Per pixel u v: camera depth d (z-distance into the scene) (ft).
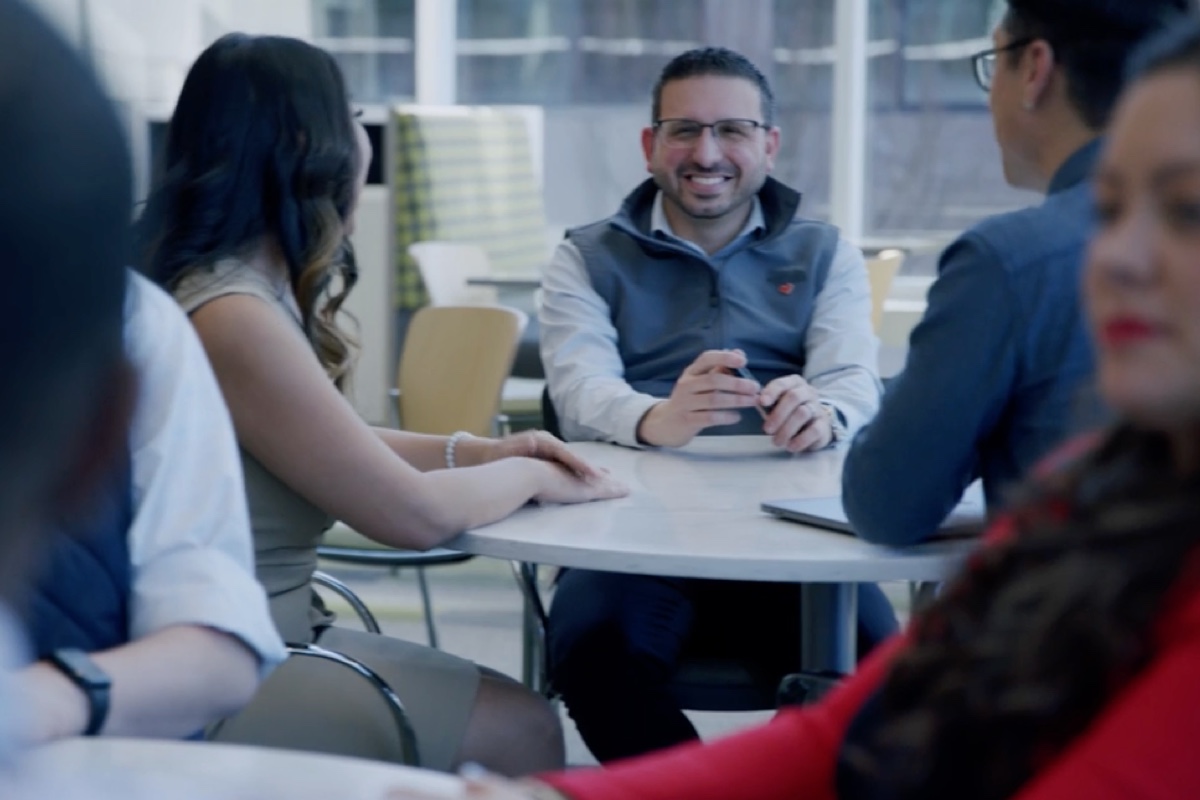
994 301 5.50
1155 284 2.53
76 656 4.12
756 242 9.89
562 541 6.00
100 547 4.40
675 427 8.45
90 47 1.31
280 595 6.32
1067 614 2.58
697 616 8.04
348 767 3.25
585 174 23.59
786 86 22.81
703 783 3.75
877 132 22.58
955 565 3.20
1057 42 5.59
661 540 6.02
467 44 23.67
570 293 9.89
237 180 6.07
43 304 1.24
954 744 2.78
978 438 5.74
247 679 4.58
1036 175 5.93
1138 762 2.41
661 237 9.89
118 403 1.42
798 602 7.93
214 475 4.76
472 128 19.95
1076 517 2.72
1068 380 5.52
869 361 9.62
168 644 4.39
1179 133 2.52
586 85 23.44
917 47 22.24
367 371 20.27
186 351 4.83
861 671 3.85
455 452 7.43
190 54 20.76
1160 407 2.55
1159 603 2.50
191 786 3.01
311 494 6.10
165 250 6.02
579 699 7.76
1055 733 2.62
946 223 22.44
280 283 6.30
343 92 6.33
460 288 17.04
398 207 18.89
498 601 16.01
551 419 9.95
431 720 6.33
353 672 6.43
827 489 7.29
